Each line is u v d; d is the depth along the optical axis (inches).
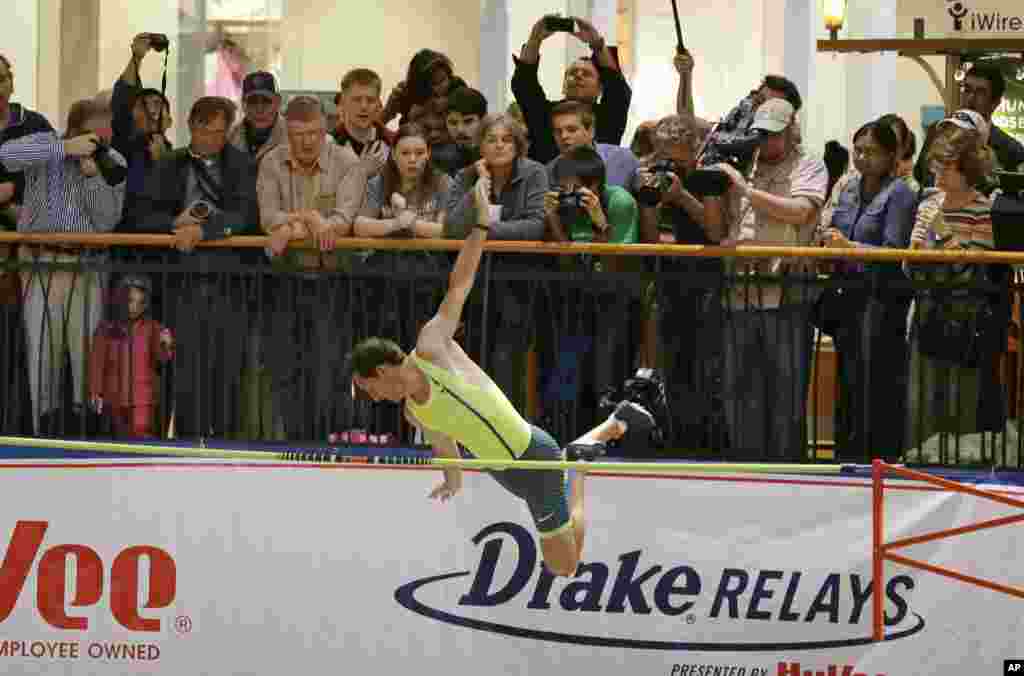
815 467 535.2
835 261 613.9
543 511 540.4
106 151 646.5
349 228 626.5
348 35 912.9
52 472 621.3
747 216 631.2
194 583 619.8
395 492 617.3
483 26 885.2
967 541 610.5
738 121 634.2
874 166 637.3
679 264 620.7
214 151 639.1
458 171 661.9
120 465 620.1
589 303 621.9
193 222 617.3
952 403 623.5
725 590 614.5
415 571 617.9
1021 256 598.9
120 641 621.9
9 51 836.0
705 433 620.7
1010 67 736.3
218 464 619.2
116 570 620.1
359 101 681.6
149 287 632.4
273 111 682.2
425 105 692.7
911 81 901.2
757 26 943.0
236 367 628.7
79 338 639.1
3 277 632.4
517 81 681.6
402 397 526.3
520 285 621.3
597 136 684.1
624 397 581.6
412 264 624.7
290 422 628.1
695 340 618.5
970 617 611.2
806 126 869.8
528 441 531.5
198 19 890.7
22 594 621.9
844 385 620.7
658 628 615.8
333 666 619.2
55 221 642.2
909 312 634.2
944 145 621.9
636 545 614.5
